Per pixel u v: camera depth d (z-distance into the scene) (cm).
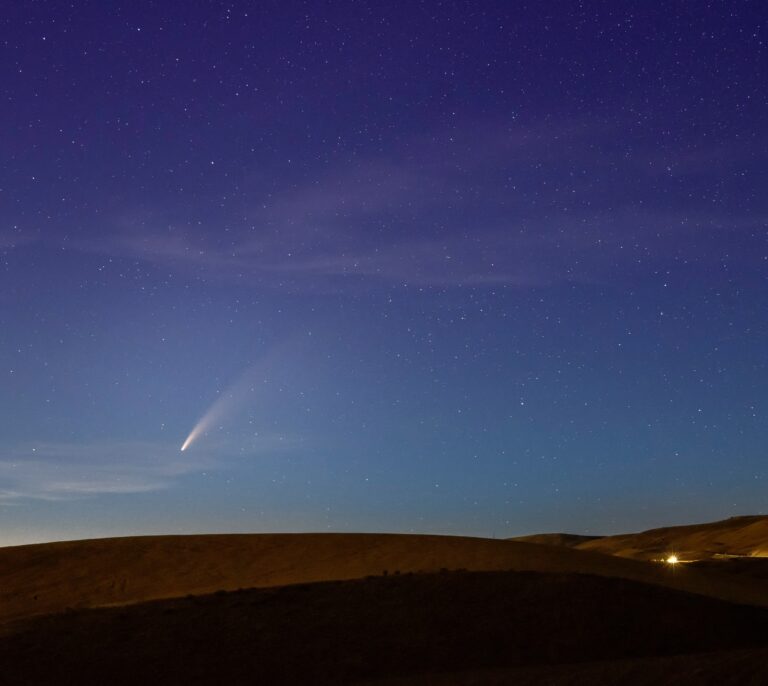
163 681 1709
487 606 2036
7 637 1950
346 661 1766
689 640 1889
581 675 1480
